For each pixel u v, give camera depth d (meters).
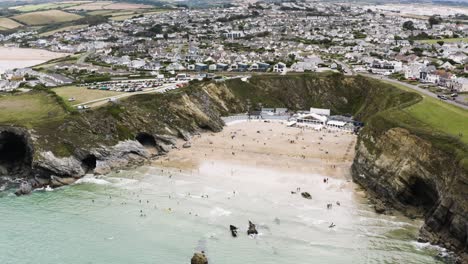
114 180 117.62
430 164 98.06
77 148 123.06
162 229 91.19
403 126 113.38
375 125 123.00
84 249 83.94
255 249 83.81
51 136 122.94
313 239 87.44
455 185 85.75
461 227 81.56
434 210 91.38
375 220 95.44
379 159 111.88
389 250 83.69
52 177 115.38
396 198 102.56
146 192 109.44
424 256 81.50
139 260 80.38
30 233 89.94
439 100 144.75
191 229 91.12
